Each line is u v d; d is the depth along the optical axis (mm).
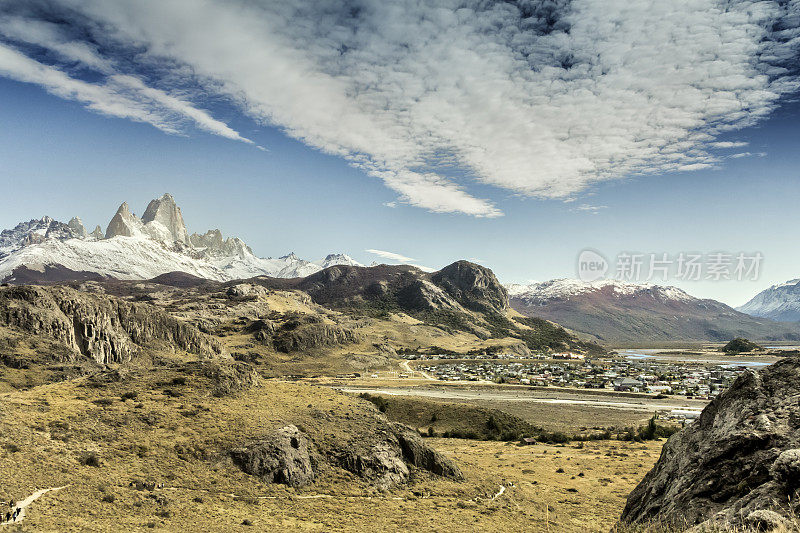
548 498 54000
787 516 16156
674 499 22969
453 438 114500
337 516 37406
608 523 43750
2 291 155500
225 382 57625
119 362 169750
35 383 114875
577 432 122875
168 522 30781
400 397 150000
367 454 49188
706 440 24781
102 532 26906
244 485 40375
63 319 157375
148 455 41000
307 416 53250
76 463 36812
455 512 41812
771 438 21125
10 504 28797
